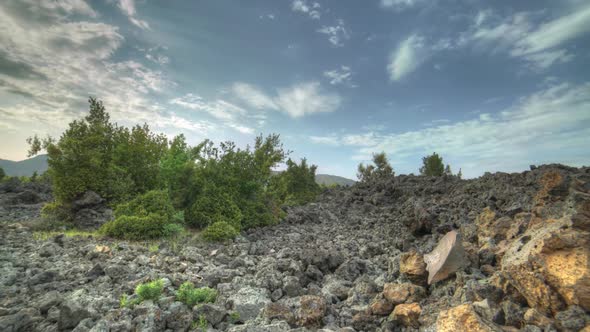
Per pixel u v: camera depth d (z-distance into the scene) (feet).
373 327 16.25
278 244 36.68
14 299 17.47
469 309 12.38
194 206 44.14
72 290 19.36
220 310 16.16
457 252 18.35
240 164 51.03
